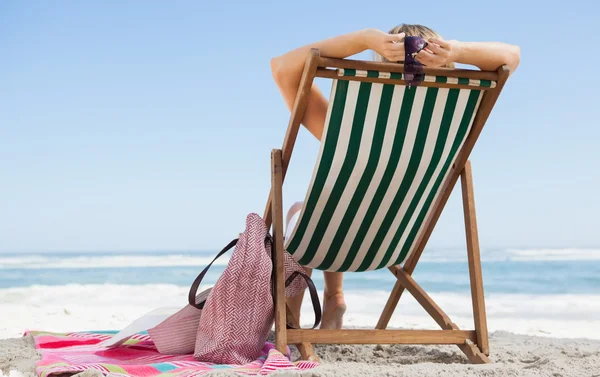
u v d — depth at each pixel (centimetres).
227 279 240
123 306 804
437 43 215
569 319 650
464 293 1188
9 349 276
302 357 241
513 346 320
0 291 1149
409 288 290
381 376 206
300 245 264
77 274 2033
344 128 227
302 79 220
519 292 1197
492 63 227
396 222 261
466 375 211
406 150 235
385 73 215
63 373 210
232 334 237
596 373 221
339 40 219
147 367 217
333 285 314
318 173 237
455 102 230
